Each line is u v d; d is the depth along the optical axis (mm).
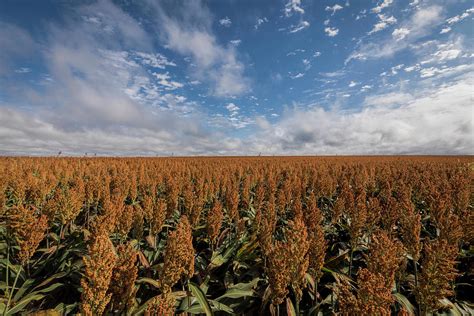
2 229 8352
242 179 23312
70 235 8438
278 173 23422
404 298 5645
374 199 8758
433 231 10438
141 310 4828
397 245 5477
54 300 5871
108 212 7086
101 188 11547
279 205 10883
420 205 14273
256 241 7539
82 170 21891
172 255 4609
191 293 5516
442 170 27062
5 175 14930
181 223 5457
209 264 6934
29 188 11820
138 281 5879
